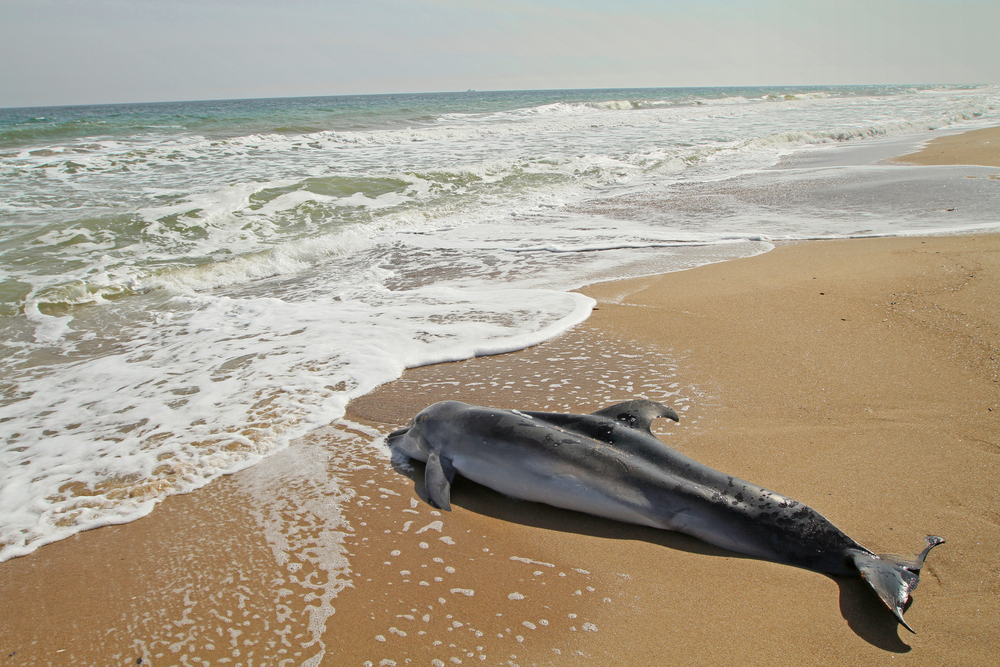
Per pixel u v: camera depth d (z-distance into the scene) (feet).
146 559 10.59
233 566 10.25
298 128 89.15
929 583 8.98
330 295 25.91
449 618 8.91
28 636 8.97
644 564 9.84
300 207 40.83
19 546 11.10
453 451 12.39
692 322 19.93
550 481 11.21
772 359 16.84
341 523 11.28
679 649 8.20
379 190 45.47
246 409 15.97
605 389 15.85
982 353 15.99
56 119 124.16
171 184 47.03
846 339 17.63
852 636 8.23
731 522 10.05
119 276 28.60
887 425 13.29
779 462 12.21
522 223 37.19
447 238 34.45
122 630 9.01
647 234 32.94
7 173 50.72
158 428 15.23
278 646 8.55
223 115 120.98
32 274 28.99
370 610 9.13
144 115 138.21
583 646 8.32
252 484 12.70
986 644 7.92
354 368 18.07
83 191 44.68
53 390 17.92
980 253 23.21
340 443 14.21
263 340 20.92
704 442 13.04
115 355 20.49
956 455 12.06
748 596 9.05
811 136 73.97
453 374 17.53
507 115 119.85
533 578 9.68
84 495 12.66
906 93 247.29
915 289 20.45
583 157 58.29
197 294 27.04
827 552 9.47
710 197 41.81
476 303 23.34
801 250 27.45
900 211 33.99
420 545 10.59
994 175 41.42
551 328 20.16
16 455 14.33
